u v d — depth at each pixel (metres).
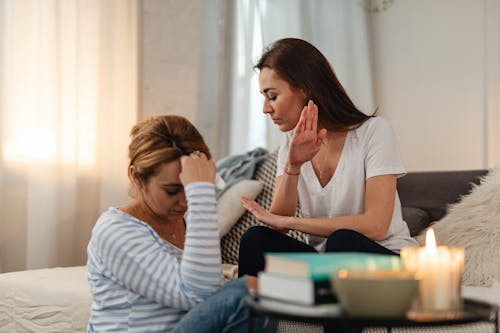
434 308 1.04
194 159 1.37
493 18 3.99
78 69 3.13
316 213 1.85
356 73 4.41
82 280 2.07
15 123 2.94
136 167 1.43
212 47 3.82
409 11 4.36
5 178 2.91
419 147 4.33
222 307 1.27
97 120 3.22
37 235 2.97
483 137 4.05
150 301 1.39
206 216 1.33
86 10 3.20
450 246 2.11
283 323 1.68
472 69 4.11
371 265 1.05
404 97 4.39
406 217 2.47
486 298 1.77
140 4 3.41
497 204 2.11
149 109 3.48
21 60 2.95
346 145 1.81
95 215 3.21
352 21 4.43
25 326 2.05
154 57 3.51
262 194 2.85
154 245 1.38
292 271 1.05
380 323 0.96
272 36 4.08
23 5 2.96
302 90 1.81
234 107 3.91
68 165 3.09
